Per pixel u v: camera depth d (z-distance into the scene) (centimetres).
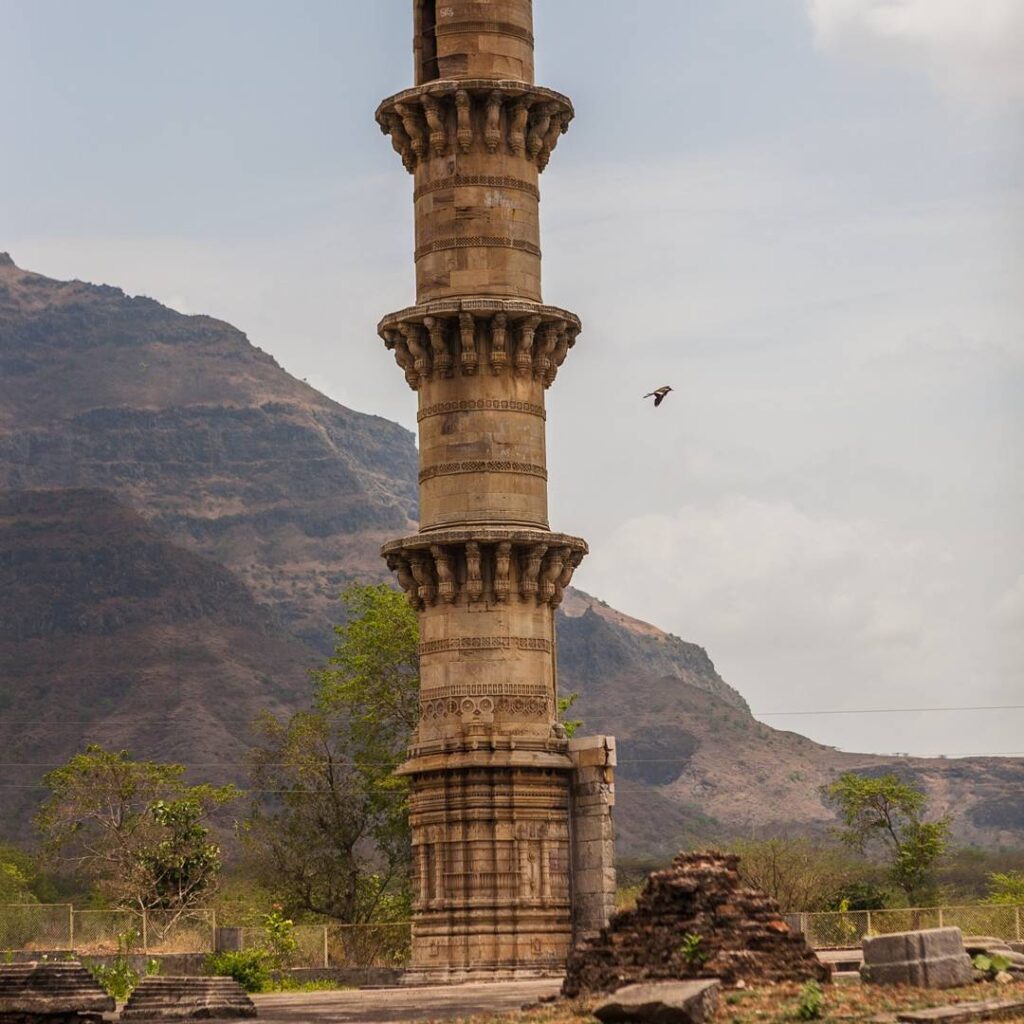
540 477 5072
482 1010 3547
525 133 5153
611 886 4834
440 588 4953
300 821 10062
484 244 5078
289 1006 4084
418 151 5138
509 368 5047
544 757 4875
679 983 2869
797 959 3184
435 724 4944
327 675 9719
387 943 7069
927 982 3164
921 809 11456
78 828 10238
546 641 5000
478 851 4828
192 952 6550
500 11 5191
